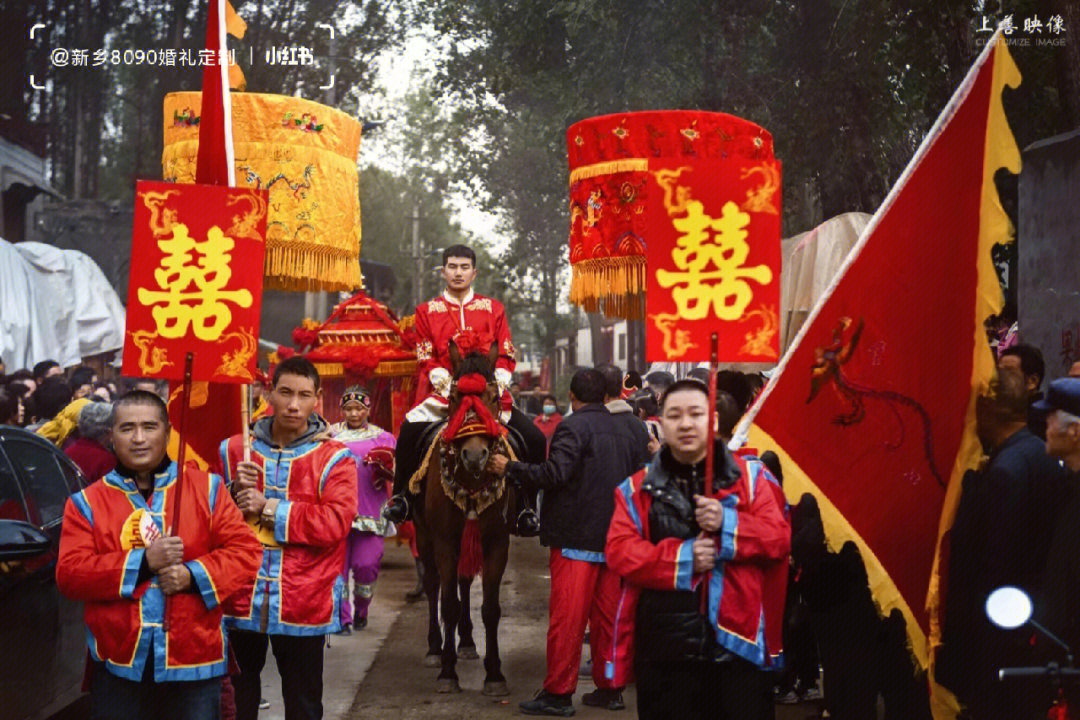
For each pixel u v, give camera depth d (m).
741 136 7.35
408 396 11.91
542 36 20.14
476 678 8.44
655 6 17.28
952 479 4.99
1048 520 4.68
